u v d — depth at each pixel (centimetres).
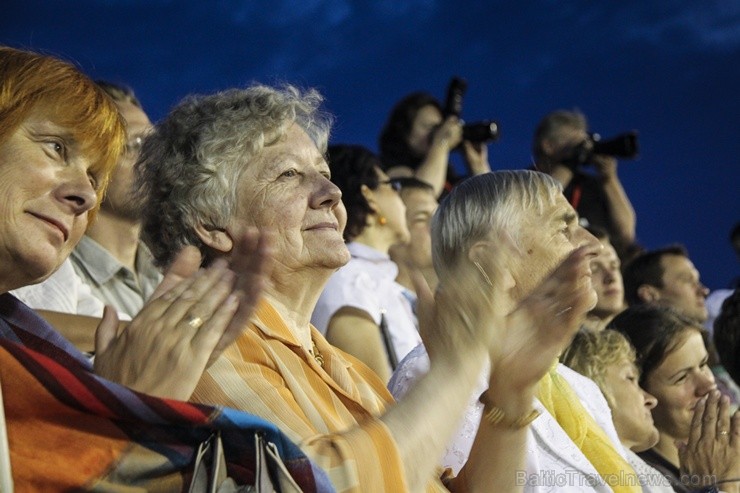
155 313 191
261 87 275
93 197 208
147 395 180
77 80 215
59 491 178
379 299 411
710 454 354
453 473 282
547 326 230
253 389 226
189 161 262
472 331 200
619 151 627
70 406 179
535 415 247
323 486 188
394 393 303
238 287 195
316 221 260
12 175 201
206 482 184
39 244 201
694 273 559
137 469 182
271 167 260
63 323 288
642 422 375
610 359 377
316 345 267
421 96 603
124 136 224
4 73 206
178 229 261
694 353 403
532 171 320
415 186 498
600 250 308
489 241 301
